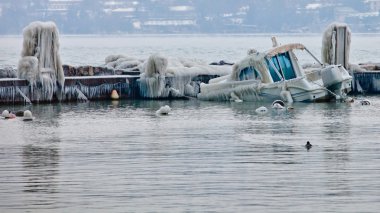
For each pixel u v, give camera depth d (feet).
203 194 197.36
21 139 260.01
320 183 204.64
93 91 351.67
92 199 194.29
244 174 213.66
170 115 310.04
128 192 199.21
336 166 220.84
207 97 352.08
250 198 193.98
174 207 188.85
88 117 304.91
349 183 204.54
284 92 336.29
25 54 340.80
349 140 255.09
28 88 338.34
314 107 325.42
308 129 274.98
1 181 208.54
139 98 359.25
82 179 210.18
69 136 265.13
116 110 323.57
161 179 209.87
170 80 358.84
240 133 269.03
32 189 201.98
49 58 341.21
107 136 265.13
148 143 252.83
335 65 346.54
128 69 387.34
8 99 335.67
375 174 212.43
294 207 187.83
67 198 195.00
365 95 369.09
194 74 361.71
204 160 229.45
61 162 228.02
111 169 220.02
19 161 229.25
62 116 307.17
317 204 189.47
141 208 188.34
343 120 293.02
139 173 215.72
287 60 345.31
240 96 345.92
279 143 250.98
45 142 255.29
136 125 286.25
